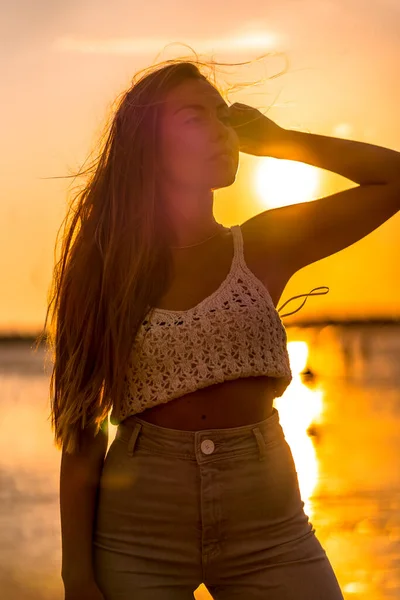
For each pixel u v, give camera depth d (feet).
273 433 7.45
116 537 7.46
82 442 7.79
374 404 85.87
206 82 8.02
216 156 7.83
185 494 7.23
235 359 7.29
